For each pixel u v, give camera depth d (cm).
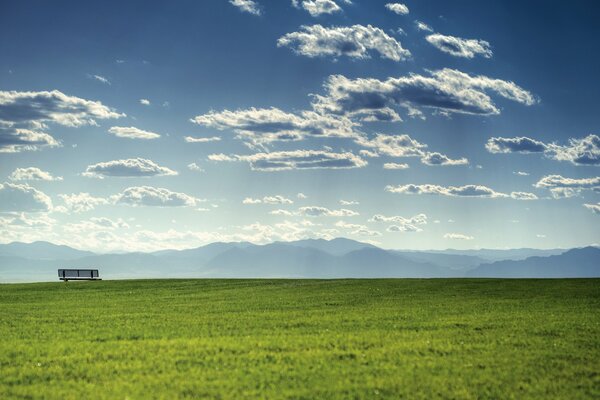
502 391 1856
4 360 2309
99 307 4200
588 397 1783
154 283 6366
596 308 3894
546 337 2755
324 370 2123
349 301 4444
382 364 2208
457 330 2977
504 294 4822
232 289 5631
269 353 2416
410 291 5166
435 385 1917
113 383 1964
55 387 1919
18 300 4756
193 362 2266
